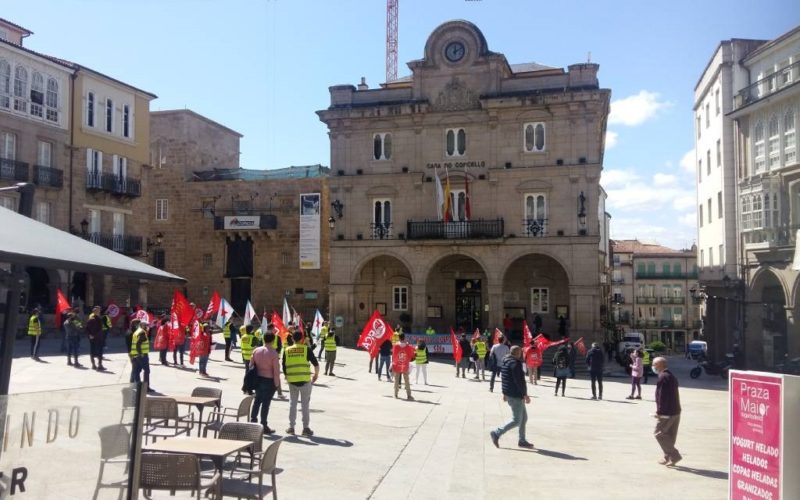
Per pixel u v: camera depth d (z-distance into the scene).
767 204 25.67
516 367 13.77
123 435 5.81
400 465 11.80
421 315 39.59
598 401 23.05
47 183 37.50
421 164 40.09
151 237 53.06
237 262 51.66
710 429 17.41
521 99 38.16
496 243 38.28
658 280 83.06
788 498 7.12
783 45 24.91
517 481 10.99
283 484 10.30
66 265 5.02
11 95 35.84
